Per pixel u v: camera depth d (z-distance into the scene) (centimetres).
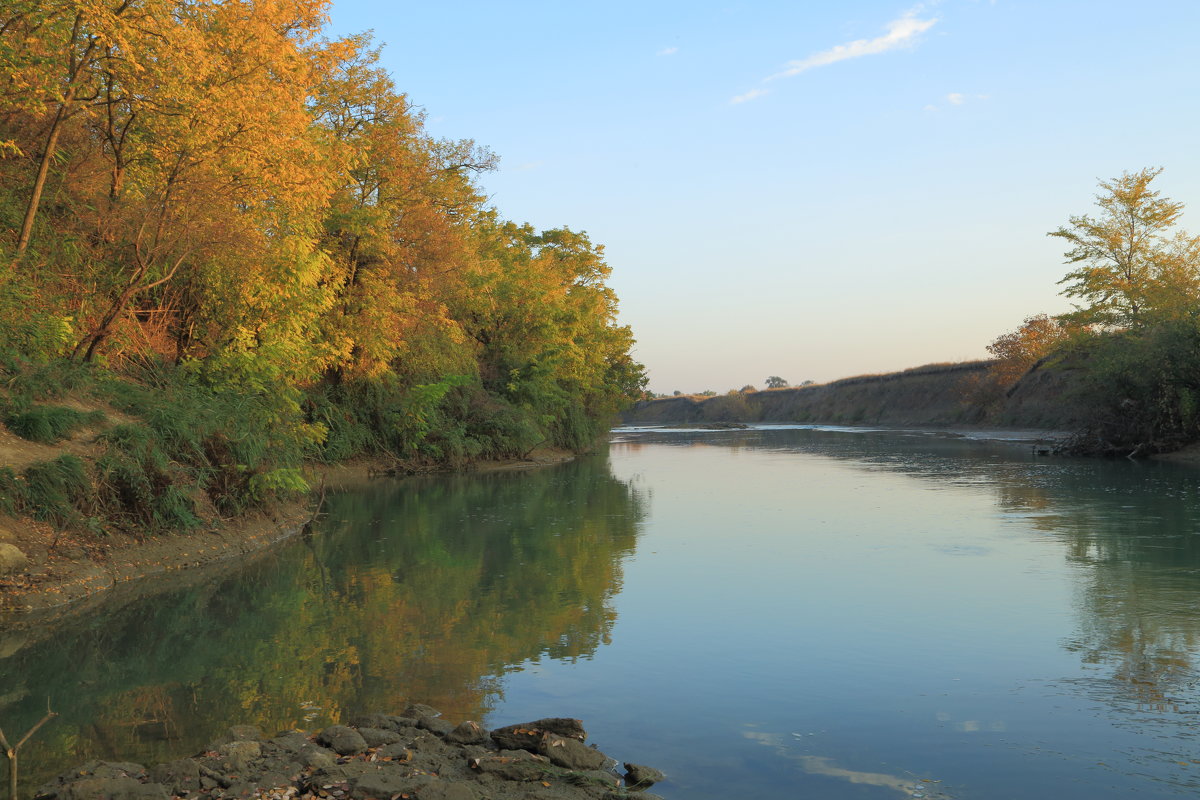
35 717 609
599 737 564
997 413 6300
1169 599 928
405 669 722
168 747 552
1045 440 4328
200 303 1639
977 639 790
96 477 1111
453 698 647
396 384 2794
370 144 2445
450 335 2961
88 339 1362
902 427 7594
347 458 2666
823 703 627
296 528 1523
